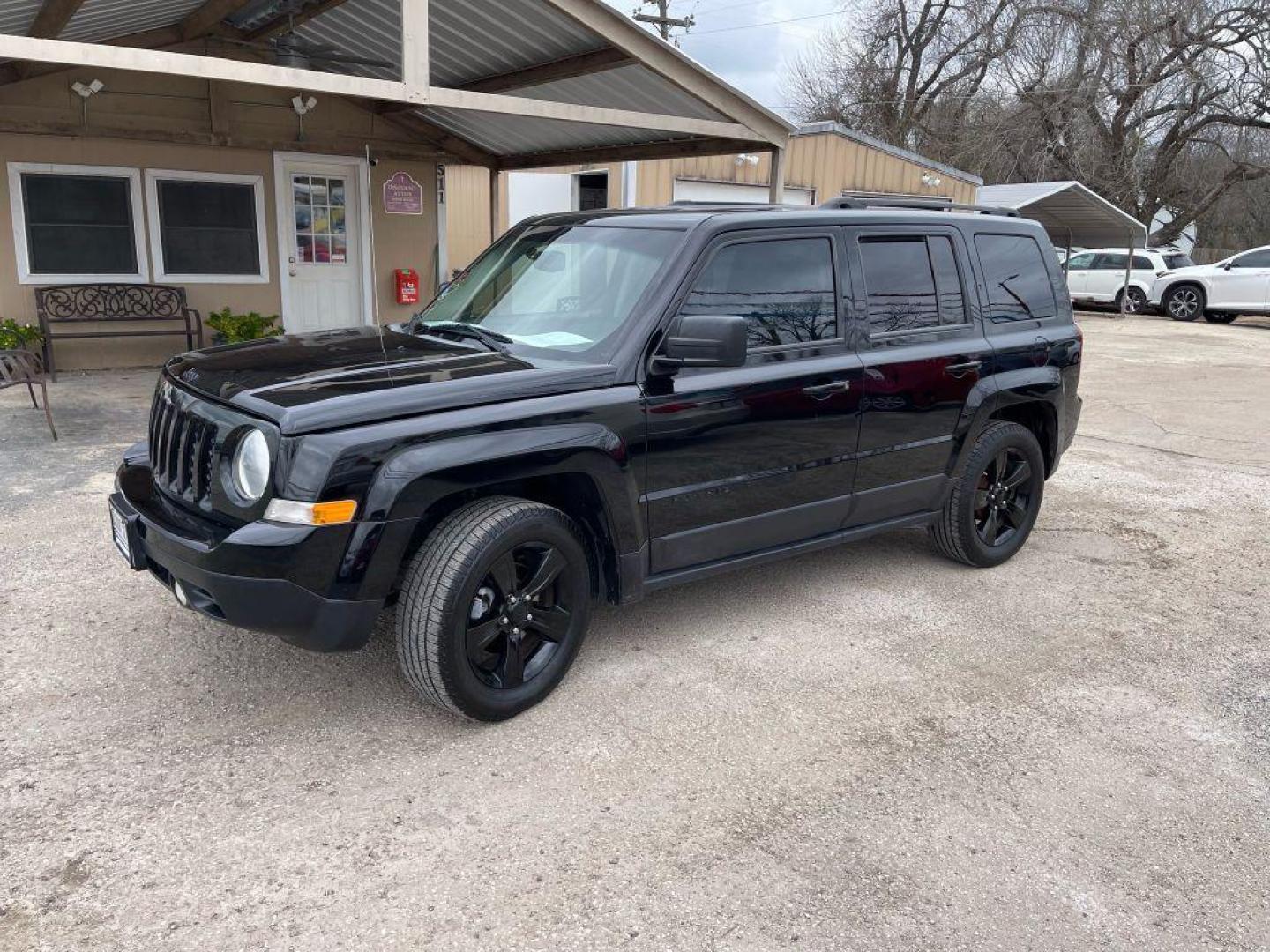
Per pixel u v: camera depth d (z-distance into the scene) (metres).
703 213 3.99
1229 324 21.67
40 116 9.50
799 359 4.03
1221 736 3.54
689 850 2.77
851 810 2.99
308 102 10.88
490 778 3.08
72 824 2.77
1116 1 28.30
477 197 17.38
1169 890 2.68
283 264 11.28
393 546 3.02
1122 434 9.17
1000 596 4.84
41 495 5.75
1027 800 3.09
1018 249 5.17
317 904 2.49
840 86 37.31
